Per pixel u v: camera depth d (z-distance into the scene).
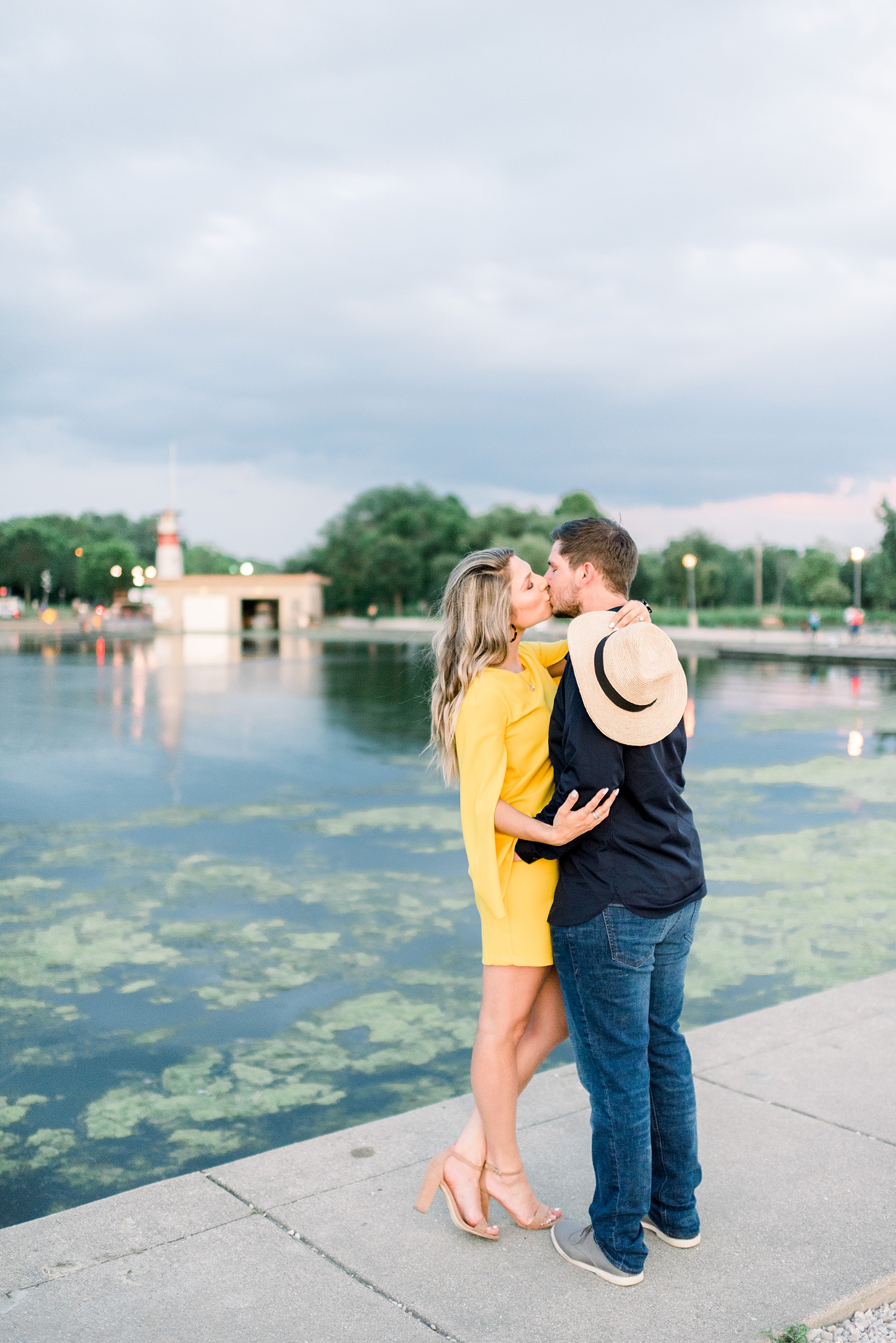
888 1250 2.30
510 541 74.06
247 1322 2.04
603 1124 2.18
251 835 8.02
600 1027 2.17
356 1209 2.48
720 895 6.35
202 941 5.54
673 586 67.69
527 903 2.28
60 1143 3.48
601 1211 2.21
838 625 51.41
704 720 15.57
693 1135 2.31
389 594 75.88
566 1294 2.15
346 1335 2.01
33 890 6.49
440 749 2.41
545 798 2.33
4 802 9.33
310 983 4.94
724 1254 2.29
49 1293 2.13
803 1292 2.15
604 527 2.35
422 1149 2.78
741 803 9.24
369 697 19.52
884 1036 3.48
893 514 55.03
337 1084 3.91
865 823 8.41
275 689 21.11
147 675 25.12
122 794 9.74
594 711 2.04
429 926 5.78
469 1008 4.64
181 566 69.62
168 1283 2.18
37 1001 4.70
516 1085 2.40
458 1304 2.11
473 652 2.27
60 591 100.38
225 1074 3.99
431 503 91.38
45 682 23.12
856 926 5.73
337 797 9.57
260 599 62.81
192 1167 3.32
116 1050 4.21
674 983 2.26
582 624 2.14
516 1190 2.38
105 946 5.44
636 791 2.13
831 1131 2.84
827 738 13.62
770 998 4.70
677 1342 2.00
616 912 2.11
